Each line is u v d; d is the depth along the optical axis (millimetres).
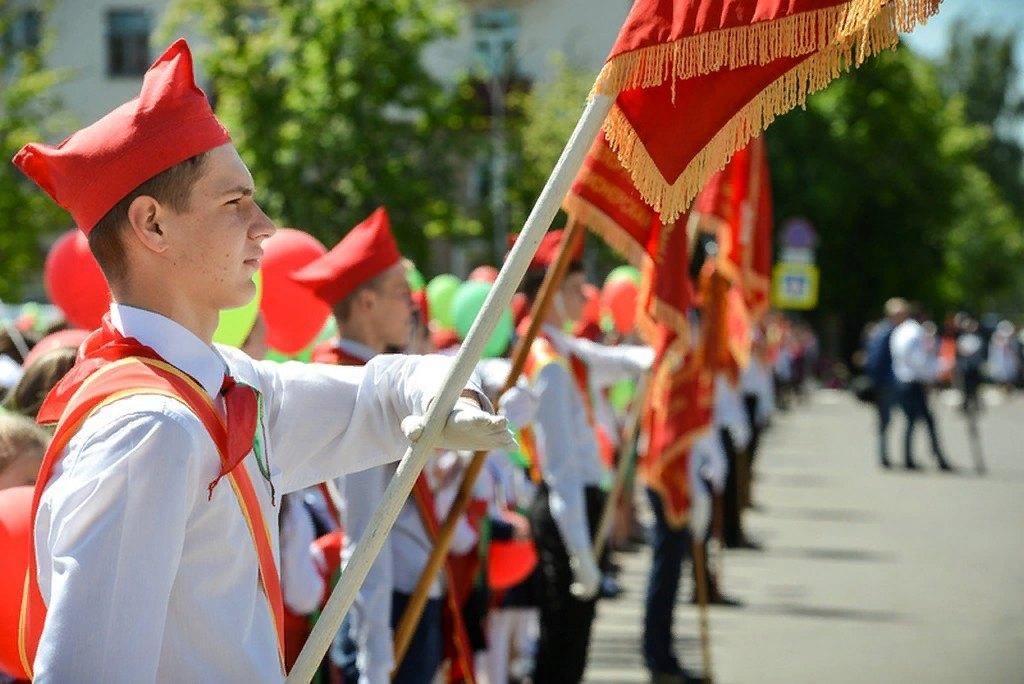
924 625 11070
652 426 8820
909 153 50812
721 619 11352
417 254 22469
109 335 2746
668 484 8742
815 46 3150
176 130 2699
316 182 22062
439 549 5086
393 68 22031
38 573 2615
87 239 2793
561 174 3068
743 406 15969
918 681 9062
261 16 25156
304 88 21859
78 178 2730
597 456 7875
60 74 25688
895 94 50312
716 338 9180
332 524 5914
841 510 18672
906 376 24469
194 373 2693
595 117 3164
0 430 3814
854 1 3070
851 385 55531
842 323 57375
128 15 36562
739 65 3197
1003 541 15781
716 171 3475
